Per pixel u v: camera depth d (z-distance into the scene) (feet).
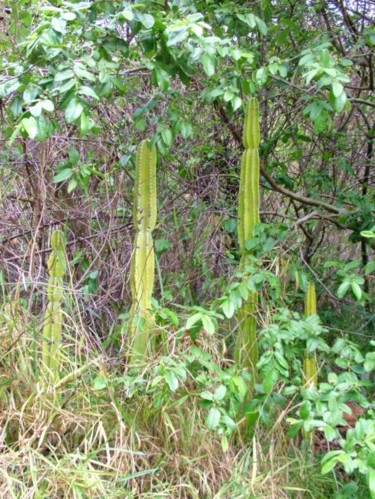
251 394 8.89
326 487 8.38
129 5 7.58
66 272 10.43
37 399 8.12
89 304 10.30
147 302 9.05
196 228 11.42
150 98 10.31
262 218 12.67
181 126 9.01
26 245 11.16
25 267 10.97
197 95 10.27
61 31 6.91
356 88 11.22
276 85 10.87
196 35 7.21
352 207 11.27
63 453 7.87
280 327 8.09
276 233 9.40
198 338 9.07
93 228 11.42
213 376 8.48
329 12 10.85
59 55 7.32
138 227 9.12
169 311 8.51
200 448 8.23
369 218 10.21
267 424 8.66
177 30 7.09
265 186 11.53
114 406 8.05
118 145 11.18
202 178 11.83
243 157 9.18
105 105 10.78
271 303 9.22
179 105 10.20
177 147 11.46
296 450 8.64
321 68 7.40
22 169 11.04
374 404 7.18
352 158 12.57
